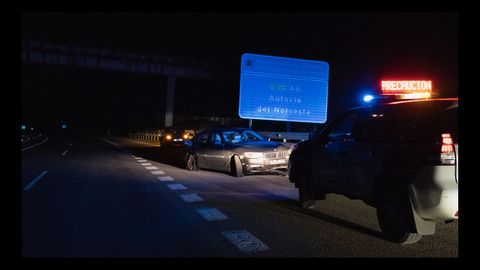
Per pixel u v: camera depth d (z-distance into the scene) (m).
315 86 24.67
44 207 7.33
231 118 53.41
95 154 22.30
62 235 5.55
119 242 5.27
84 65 51.75
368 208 7.97
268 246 5.26
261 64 23.86
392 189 5.43
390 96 6.26
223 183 11.34
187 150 14.94
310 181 7.66
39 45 49.81
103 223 6.27
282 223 6.57
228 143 13.12
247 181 11.84
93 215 6.79
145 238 5.48
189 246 5.17
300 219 6.90
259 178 12.57
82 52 51.47
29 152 21.95
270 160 12.38
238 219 6.79
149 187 10.12
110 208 7.39
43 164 15.18
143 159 19.56
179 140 31.50
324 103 24.77
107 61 52.56
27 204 7.55
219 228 6.14
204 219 6.72
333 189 6.96
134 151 26.34
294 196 9.27
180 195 9.03
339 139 6.68
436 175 4.76
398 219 5.40
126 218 6.63
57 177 11.44
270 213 7.35
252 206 7.98
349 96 37.25
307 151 7.75
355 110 6.68
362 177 6.03
